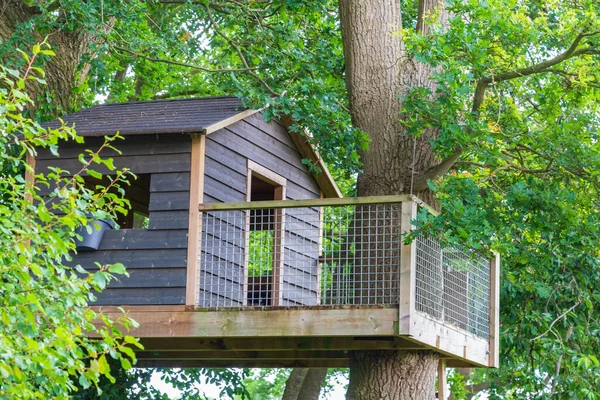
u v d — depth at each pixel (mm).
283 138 11531
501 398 14086
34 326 5246
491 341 11320
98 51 13750
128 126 9828
